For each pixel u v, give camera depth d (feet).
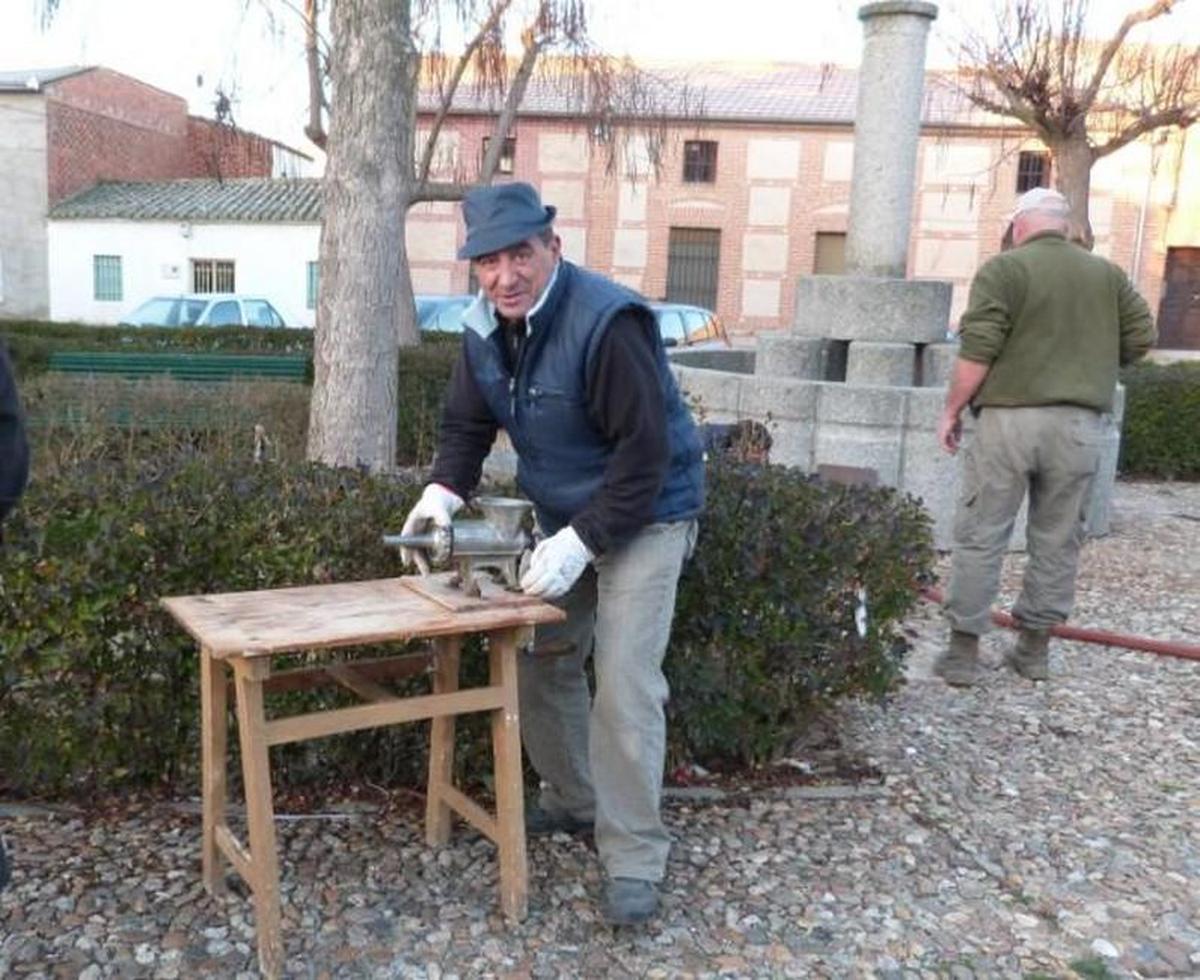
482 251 8.33
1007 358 14.97
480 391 9.50
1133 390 35.40
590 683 11.41
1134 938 9.54
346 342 18.10
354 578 10.62
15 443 6.82
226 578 10.49
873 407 22.75
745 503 11.44
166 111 107.76
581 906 9.64
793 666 11.83
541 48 42.98
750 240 95.86
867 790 12.12
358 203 17.84
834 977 8.87
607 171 49.57
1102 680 16.02
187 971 8.54
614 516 8.55
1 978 8.34
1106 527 25.98
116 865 9.91
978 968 9.05
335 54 17.87
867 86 26.86
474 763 11.24
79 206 93.09
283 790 11.32
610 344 8.58
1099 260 15.16
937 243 93.66
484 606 8.70
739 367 33.94
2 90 91.15
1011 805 11.96
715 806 11.59
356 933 9.11
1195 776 12.83
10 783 11.16
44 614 10.02
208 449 23.80
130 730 10.78
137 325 57.82
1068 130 44.55
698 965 8.95
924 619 18.80
